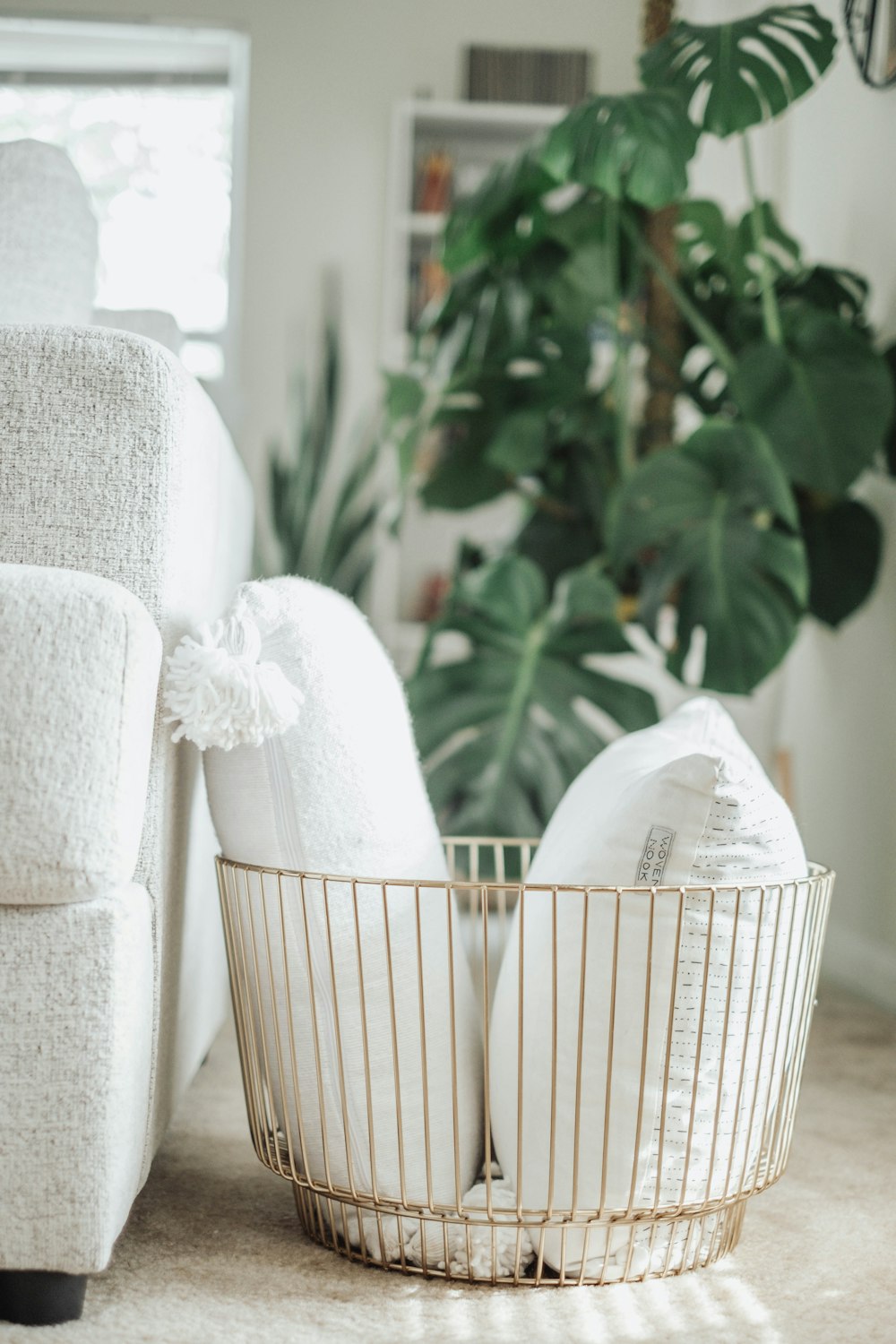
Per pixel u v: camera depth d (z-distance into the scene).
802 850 0.91
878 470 1.94
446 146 3.08
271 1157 0.94
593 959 0.84
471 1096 0.93
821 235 2.41
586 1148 0.84
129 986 0.77
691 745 0.98
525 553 2.40
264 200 3.11
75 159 3.21
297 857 0.88
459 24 3.11
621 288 2.27
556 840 0.98
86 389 0.85
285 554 2.85
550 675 1.95
